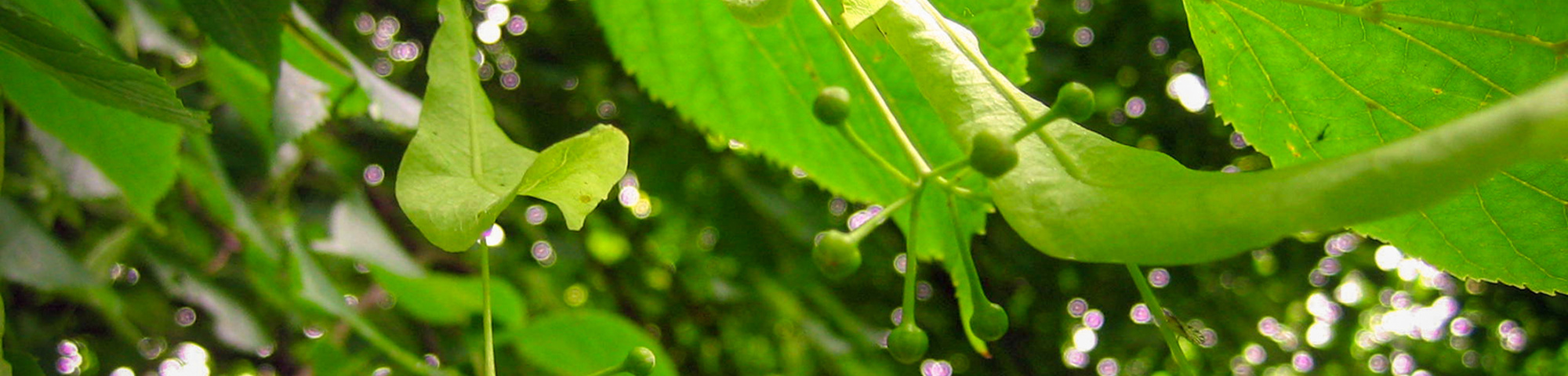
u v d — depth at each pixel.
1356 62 0.52
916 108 0.59
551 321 0.95
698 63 0.64
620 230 1.82
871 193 0.66
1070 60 1.64
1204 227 0.37
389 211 1.37
